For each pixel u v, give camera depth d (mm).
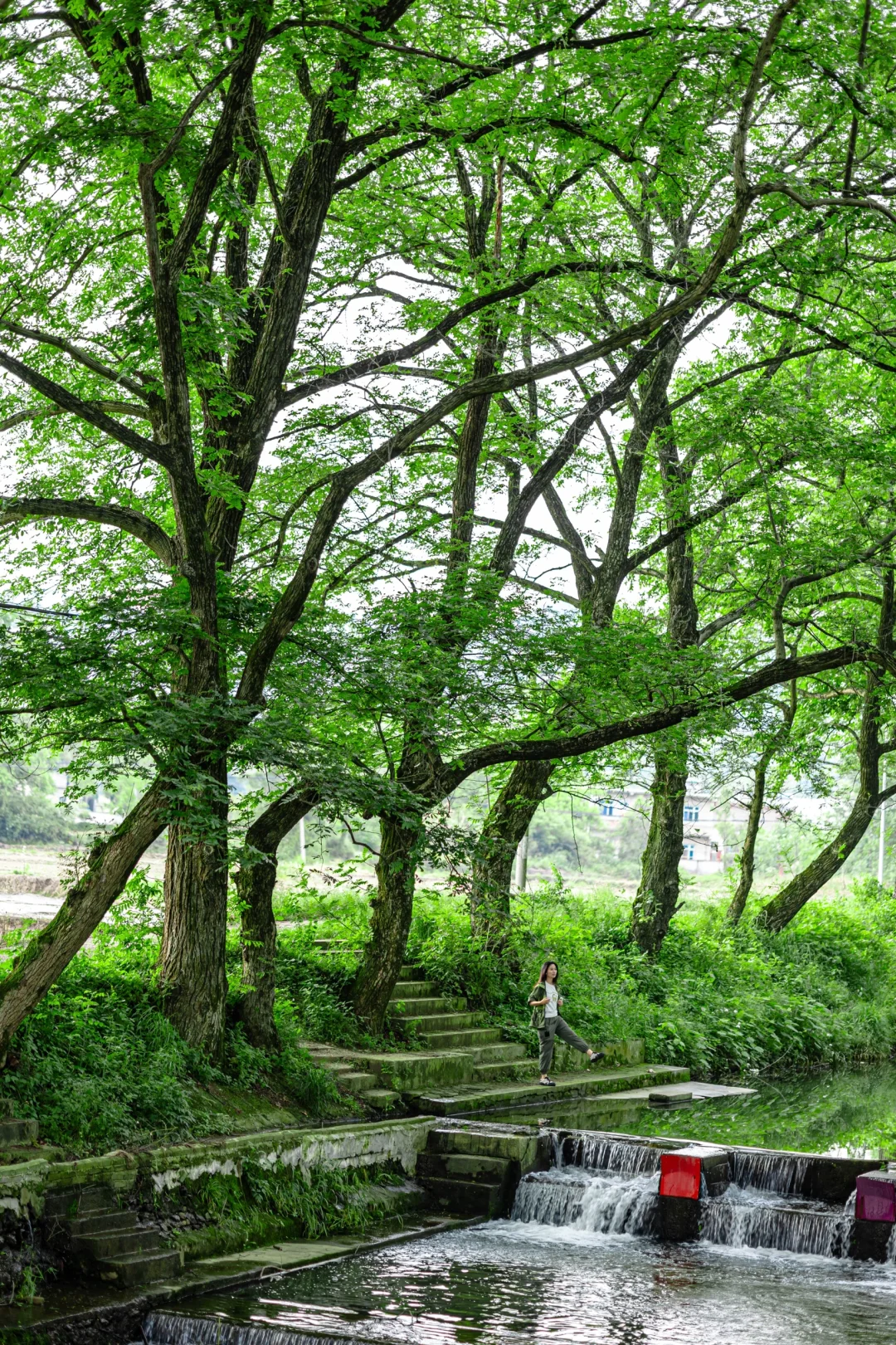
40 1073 11516
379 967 17609
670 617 24094
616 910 27547
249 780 16984
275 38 12023
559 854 77062
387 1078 16203
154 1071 12406
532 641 15523
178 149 12742
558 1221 13586
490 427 20000
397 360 16031
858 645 17188
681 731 17562
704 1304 10773
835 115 13188
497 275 16578
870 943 31609
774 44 12344
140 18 11242
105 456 18406
